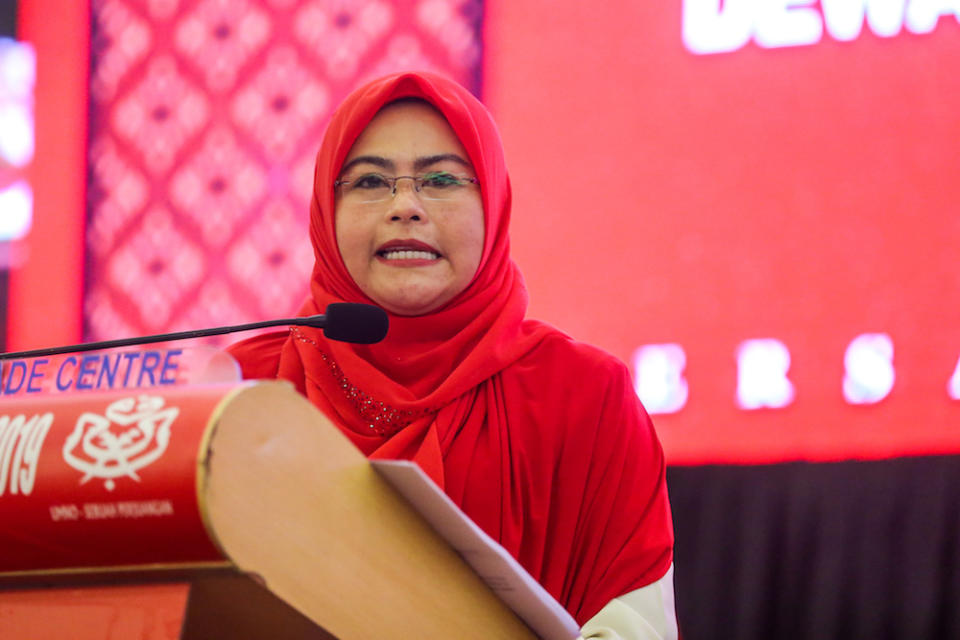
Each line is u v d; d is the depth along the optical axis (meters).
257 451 2.48
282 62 12.00
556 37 11.00
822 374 10.27
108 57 12.25
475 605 3.17
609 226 10.67
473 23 11.37
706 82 10.62
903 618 10.00
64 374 2.90
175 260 11.94
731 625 10.18
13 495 2.50
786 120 10.46
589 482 4.73
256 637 2.76
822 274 10.31
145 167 12.09
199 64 12.14
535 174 10.84
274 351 5.35
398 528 2.91
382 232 4.95
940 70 10.33
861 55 10.41
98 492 2.42
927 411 10.15
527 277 10.73
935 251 10.22
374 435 4.87
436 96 5.04
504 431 4.79
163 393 2.52
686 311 10.48
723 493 10.29
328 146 5.22
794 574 10.16
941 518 10.05
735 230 10.46
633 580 4.52
